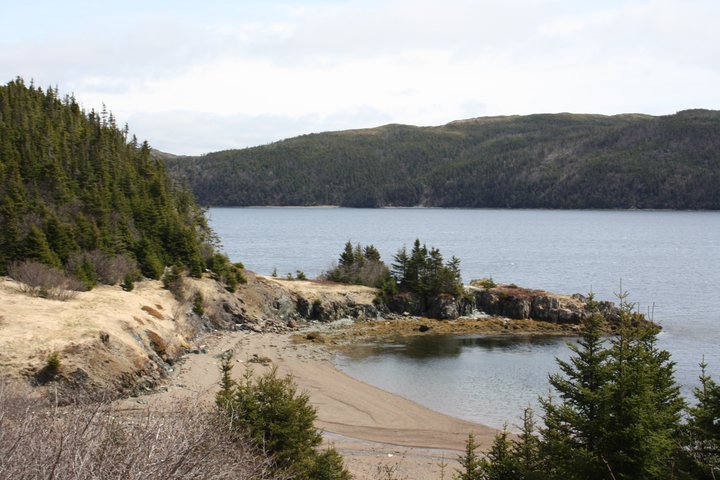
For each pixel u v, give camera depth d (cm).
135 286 6738
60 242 6544
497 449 2638
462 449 3741
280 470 2100
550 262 15500
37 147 9369
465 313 8069
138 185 9625
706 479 1936
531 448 2489
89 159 9756
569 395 2181
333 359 5925
